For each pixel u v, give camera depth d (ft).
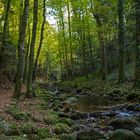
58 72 289.74
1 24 93.04
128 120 44.29
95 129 43.27
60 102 77.97
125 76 102.12
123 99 77.41
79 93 104.73
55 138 36.81
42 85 161.79
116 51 149.18
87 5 132.16
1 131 37.86
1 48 87.40
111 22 120.98
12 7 103.30
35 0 74.79
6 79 102.47
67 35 189.26
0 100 60.59
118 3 102.94
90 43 161.89
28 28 120.78
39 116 50.31
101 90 97.66
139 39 81.51
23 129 39.75
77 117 55.98
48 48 217.77
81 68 185.68
